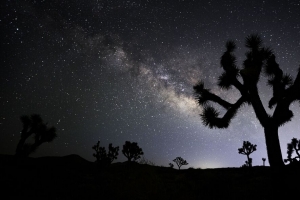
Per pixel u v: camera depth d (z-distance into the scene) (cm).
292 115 698
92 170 1499
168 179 1017
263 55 749
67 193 643
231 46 849
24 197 583
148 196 567
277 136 634
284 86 748
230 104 782
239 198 582
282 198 534
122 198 570
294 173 593
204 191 654
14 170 1032
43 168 1239
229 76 774
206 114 775
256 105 689
